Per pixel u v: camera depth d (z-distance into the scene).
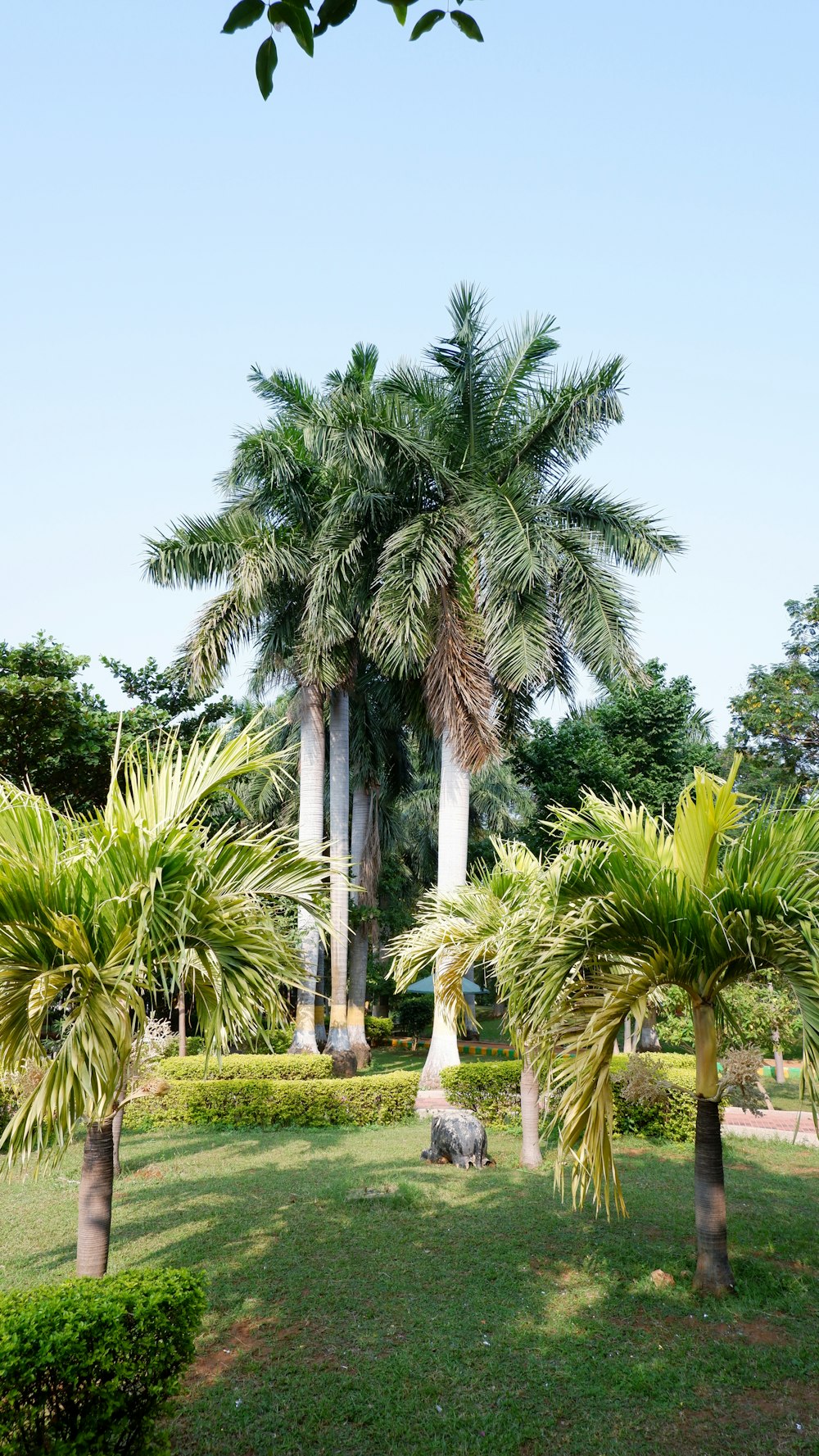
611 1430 4.58
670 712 23.55
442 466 16.67
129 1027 4.97
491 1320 5.88
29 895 4.88
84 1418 3.67
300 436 18.81
